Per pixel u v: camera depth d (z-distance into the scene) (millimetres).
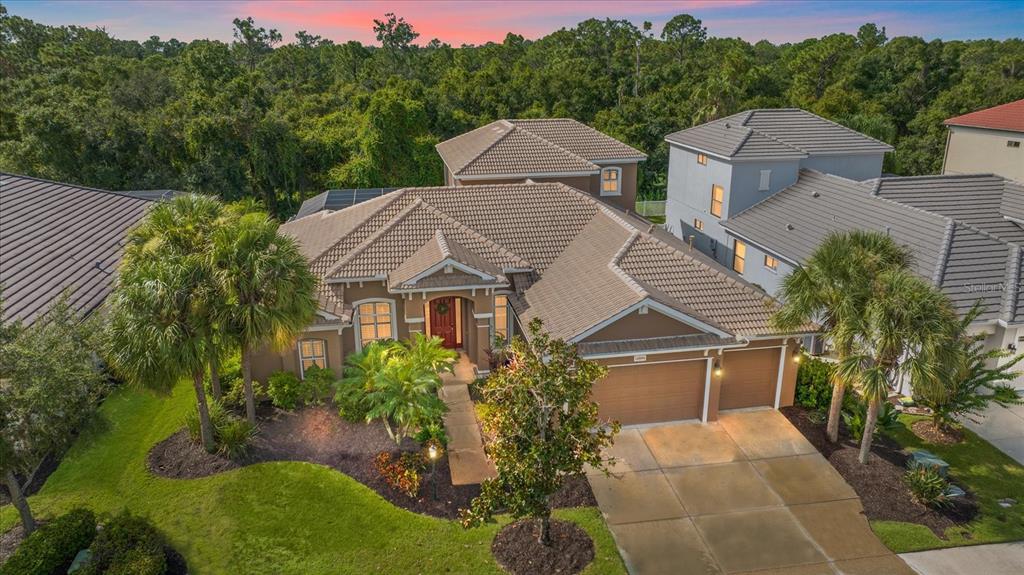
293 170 49562
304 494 15461
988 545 14461
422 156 49625
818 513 15500
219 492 15328
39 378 11906
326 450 17109
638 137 54906
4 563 12461
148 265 14672
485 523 14844
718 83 51781
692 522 15219
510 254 22328
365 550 13984
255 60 89188
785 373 19547
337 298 20172
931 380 14852
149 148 46219
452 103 60469
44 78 50688
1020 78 55750
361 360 19312
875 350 15922
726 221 29938
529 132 31609
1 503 14766
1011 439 18469
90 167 44562
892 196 26578
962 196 26781
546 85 62969
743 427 19000
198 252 15500
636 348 17750
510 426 12555
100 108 45969
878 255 16172
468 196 24734
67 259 21750
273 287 15375
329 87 74625
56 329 13094
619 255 20453
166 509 14797
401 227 22172
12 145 42812
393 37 90250
